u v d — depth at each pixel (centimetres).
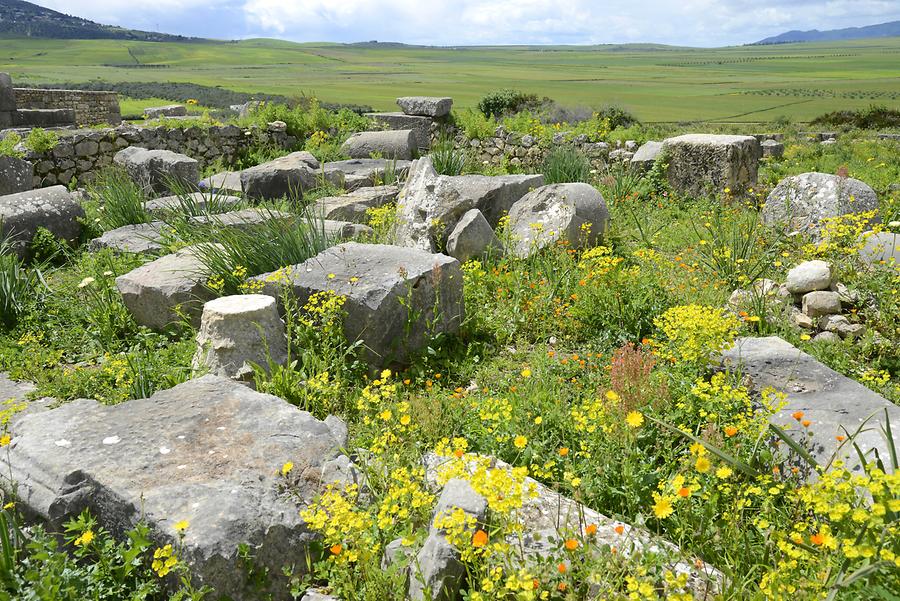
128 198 855
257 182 976
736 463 281
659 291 563
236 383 398
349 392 458
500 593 232
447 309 543
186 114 2562
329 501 278
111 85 5575
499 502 251
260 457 324
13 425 362
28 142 1145
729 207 919
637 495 317
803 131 2628
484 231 689
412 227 764
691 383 390
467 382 486
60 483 304
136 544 255
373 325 490
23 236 788
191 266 603
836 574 234
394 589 261
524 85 9088
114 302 603
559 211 735
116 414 360
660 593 247
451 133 1537
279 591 280
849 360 468
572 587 244
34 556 254
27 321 594
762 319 522
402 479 297
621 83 10625
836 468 284
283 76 12194
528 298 583
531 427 384
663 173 1030
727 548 278
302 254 603
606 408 362
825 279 534
